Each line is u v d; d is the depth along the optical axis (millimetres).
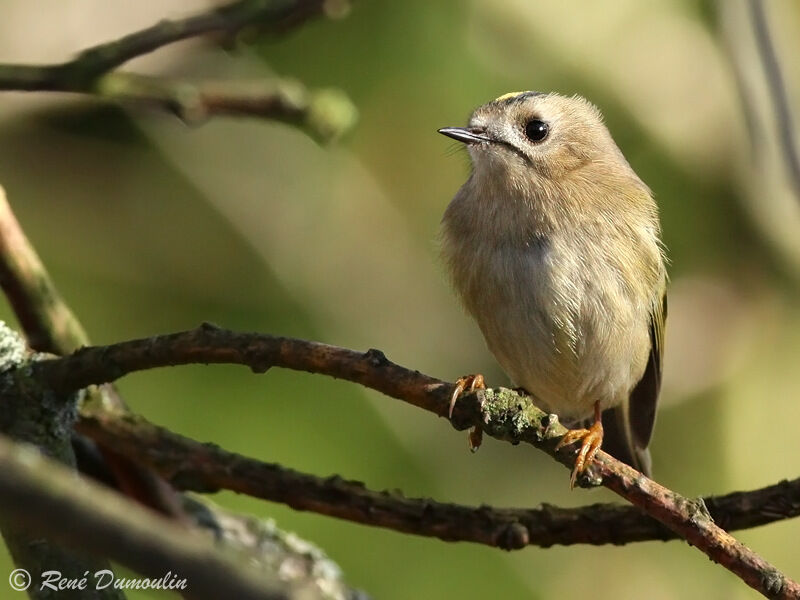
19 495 3404
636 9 12070
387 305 11703
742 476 12234
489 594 10273
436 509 6109
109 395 6621
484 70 11820
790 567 11664
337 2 7082
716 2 8336
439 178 11922
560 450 5230
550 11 11859
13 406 5449
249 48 11086
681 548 11664
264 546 7223
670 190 12234
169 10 10625
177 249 11359
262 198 11633
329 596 7051
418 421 10898
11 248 6340
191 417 10094
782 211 12156
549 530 5973
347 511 6195
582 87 11938
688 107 12125
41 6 10445
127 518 3445
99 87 6754
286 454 10156
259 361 5258
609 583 11320
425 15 11656
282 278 11477
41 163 11258
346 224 11797
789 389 12641
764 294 13023
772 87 7258
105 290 11094
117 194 11398
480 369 11773
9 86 6633
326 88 11625
